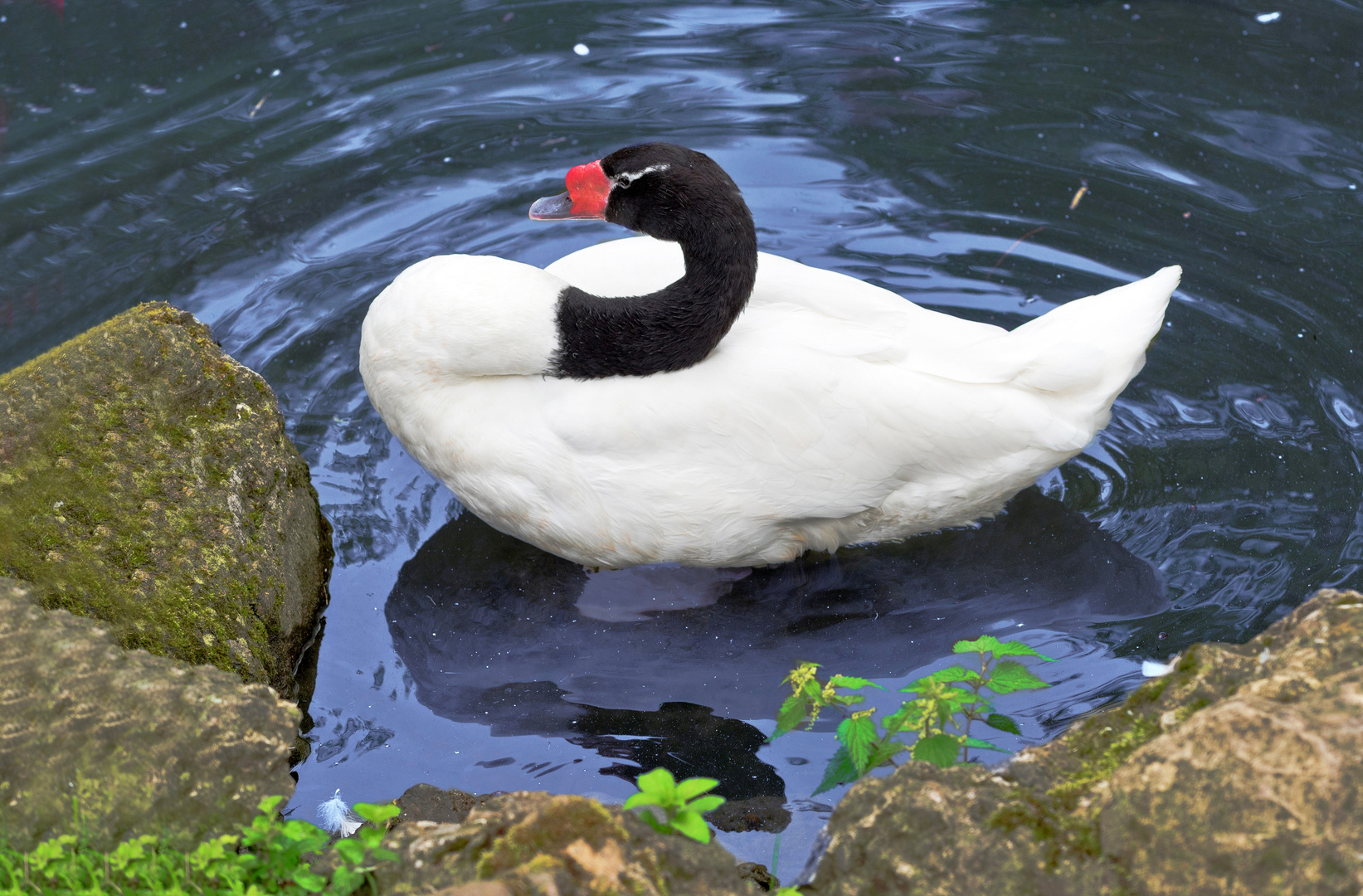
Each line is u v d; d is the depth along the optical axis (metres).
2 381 4.24
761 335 4.52
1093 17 7.92
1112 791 2.64
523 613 4.74
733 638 4.62
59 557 3.92
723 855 2.72
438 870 2.66
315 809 3.97
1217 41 7.60
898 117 7.16
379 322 4.60
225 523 4.28
